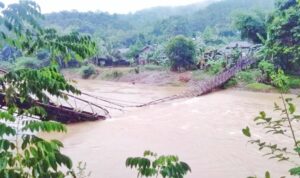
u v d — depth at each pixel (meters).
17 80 3.57
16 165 3.07
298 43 40.47
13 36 3.52
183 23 118.12
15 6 3.37
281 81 3.91
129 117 28.20
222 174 15.23
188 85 51.12
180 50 57.38
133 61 73.12
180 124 24.98
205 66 55.16
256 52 47.31
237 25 56.22
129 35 114.44
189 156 17.75
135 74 62.09
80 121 26.12
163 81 55.22
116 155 18.31
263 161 16.39
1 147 2.96
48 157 2.98
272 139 19.23
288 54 41.03
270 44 42.81
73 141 21.16
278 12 46.09
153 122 26.03
